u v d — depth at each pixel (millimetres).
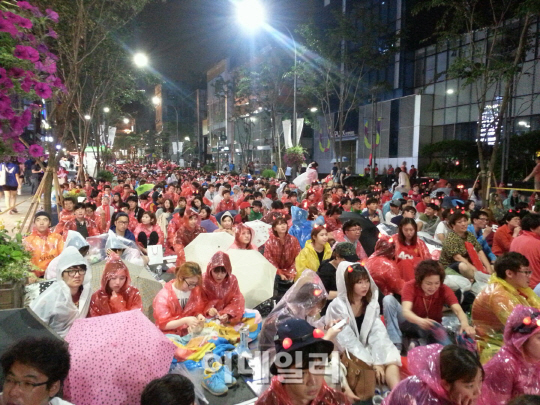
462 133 28953
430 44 31453
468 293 6234
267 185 20375
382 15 34188
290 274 7238
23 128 3344
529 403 2059
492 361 3275
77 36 10539
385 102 34562
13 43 3258
